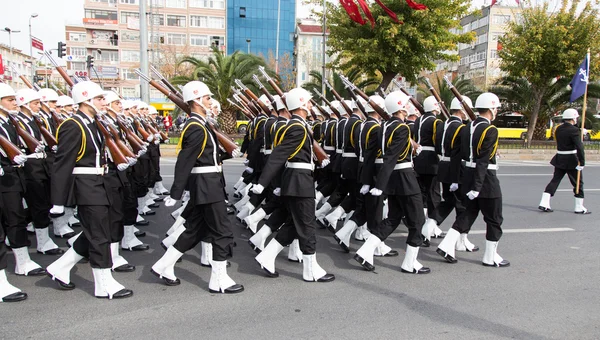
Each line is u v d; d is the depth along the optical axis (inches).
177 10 2178.9
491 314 177.6
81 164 182.5
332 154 325.1
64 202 176.4
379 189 211.2
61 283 194.5
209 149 193.3
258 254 223.3
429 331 162.7
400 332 161.6
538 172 627.8
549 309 182.9
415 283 211.0
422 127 289.4
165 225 314.3
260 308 180.9
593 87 871.1
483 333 161.6
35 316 170.4
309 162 207.9
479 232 303.1
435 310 181.0
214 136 197.0
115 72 1510.8
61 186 175.2
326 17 759.1
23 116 239.9
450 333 161.3
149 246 264.8
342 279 215.3
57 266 193.3
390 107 224.2
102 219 185.6
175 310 177.8
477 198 234.8
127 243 256.4
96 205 182.7
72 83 261.1
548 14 976.9
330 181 326.3
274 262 234.5
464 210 246.7
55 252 246.8
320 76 865.5
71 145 177.0
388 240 285.4
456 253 259.3
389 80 745.0
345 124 289.1
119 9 2143.2
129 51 2185.0
